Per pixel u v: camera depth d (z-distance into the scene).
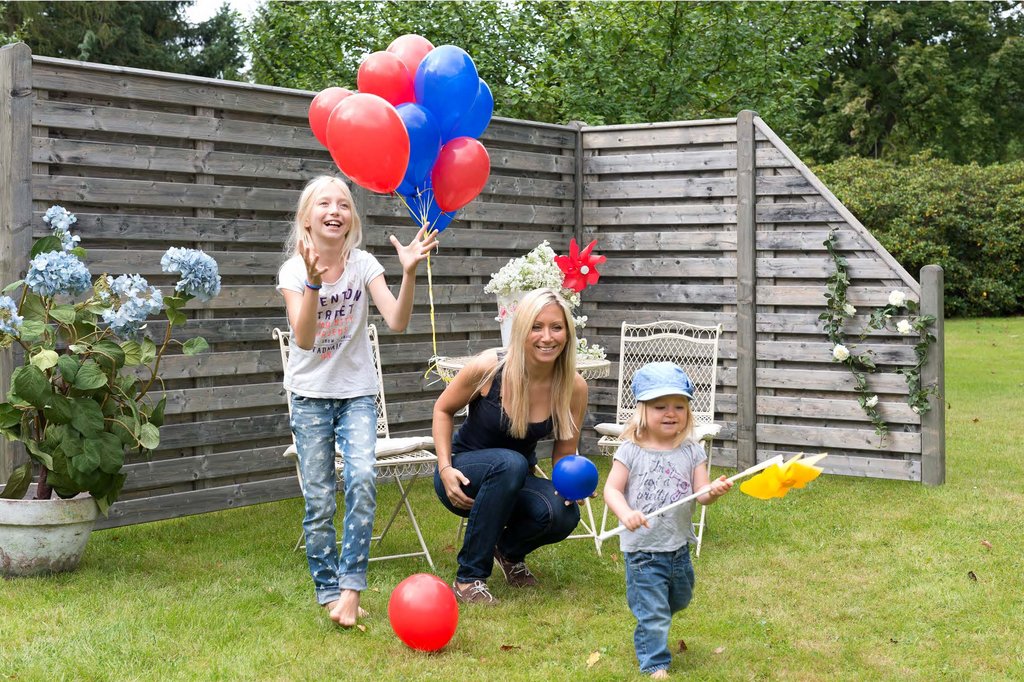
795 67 12.04
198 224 5.69
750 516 5.67
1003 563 4.64
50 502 4.28
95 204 5.32
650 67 11.30
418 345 6.84
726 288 7.18
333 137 4.18
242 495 5.93
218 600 4.10
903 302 6.52
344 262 3.95
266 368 6.01
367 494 3.82
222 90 5.75
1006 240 18.12
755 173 7.01
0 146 4.92
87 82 5.20
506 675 3.33
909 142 26.66
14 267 4.93
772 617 3.95
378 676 3.32
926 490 6.27
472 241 7.03
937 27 26.84
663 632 3.35
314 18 12.38
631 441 3.53
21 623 3.71
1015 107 26.92
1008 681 3.31
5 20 18.95
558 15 11.88
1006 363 12.34
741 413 7.06
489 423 4.24
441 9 11.85
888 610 4.02
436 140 4.80
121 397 4.54
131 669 3.32
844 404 6.78
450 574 4.58
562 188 7.50
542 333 4.05
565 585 4.39
